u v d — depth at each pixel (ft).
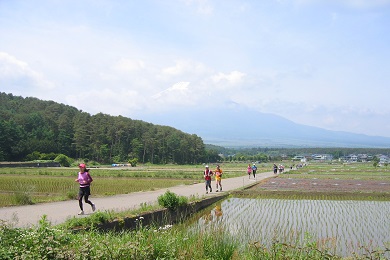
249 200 87.61
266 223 55.26
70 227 37.45
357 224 55.57
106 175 176.04
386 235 47.55
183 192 93.04
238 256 28.89
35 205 62.95
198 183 128.57
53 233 26.89
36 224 41.63
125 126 438.40
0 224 28.27
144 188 111.14
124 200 72.23
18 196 65.57
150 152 447.83
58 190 102.22
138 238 28.40
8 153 322.75
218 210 71.05
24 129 375.04
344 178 165.17
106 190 105.09
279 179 157.48
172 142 461.78
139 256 25.36
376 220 59.16
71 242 27.53
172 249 26.66
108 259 24.88
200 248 28.19
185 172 212.23
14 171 185.88
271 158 640.17
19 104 477.36
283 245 27.96
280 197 93.66
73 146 394.32
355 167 324.39
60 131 391.86
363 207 75.31
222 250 28.50
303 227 52.37
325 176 180.55
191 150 472.03
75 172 182.70
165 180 149.28
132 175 174.29
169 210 58.08
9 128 326.03
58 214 51.06
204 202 74.95
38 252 23.93
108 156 411.95
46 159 333.01
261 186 120.57
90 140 403.95
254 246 27.86
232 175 185.88
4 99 482.28
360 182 141.18
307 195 96.37
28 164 276.41
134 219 47.80
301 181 145.38
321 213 66.69
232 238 32.45
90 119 440.04
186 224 52.95
